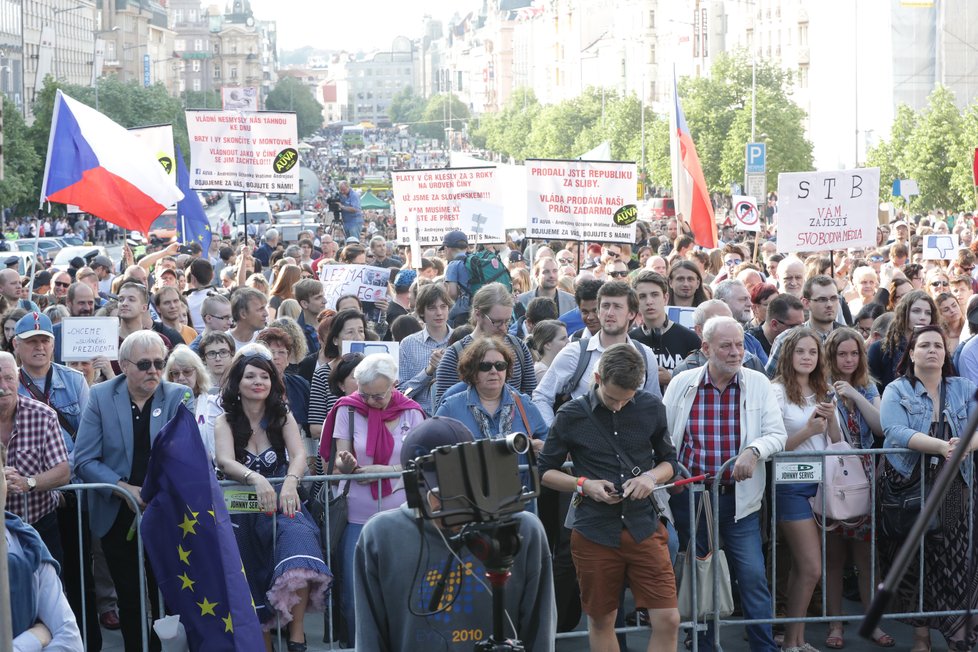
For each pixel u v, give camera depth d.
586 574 6.83
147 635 7.44
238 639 6.51
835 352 8.27
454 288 13.27
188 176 20.91
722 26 108.25
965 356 9.19
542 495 7.91
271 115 17.75
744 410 7.56
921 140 51.72
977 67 68.44
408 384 9.24
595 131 91.81
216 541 6.55
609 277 13.54
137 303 10.52
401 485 7.51
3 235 49.47
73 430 8.36
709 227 17.56
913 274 14.23
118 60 177.88
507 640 4.37
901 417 7.75
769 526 8.15
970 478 7.63
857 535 8.01
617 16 139.00
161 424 7.57
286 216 52.47
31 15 113.44
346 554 7.50
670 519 7.46
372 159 197.12
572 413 6.83
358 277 13.83
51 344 8.38
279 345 9.20
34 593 5.45
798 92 87.69
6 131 62.19
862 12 72.75
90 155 13.62
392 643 4.71
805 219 14.68
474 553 4.32
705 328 7.57
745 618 7.68
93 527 7.59
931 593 7.78
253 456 7.50
